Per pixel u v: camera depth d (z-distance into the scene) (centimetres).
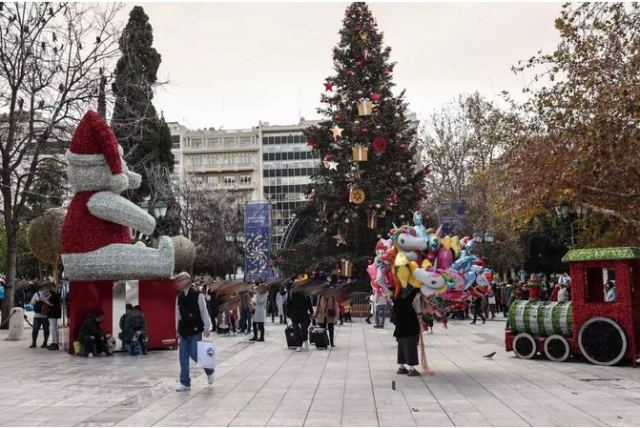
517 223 2356
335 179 3131
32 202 3269
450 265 1165
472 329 2322
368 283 3092
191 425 750
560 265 4559
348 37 3228
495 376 1127
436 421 756
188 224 5853
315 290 1684
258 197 10738
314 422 758
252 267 3500
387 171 3097
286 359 1438
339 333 2161
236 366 1317
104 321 1602
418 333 1157
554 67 1759
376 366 1294
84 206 1642
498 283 3494
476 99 4269
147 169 4022
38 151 2312
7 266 2380
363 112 3020
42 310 1739
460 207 3919
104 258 1608
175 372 1243
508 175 1969
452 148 4147
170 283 1697
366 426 733
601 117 1508
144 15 4031
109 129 1664
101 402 909
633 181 1747
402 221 3097
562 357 1316
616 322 1249
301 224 6091
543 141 1833
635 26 1638
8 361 1455
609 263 1272
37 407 874
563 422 739
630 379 1073
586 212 1933
